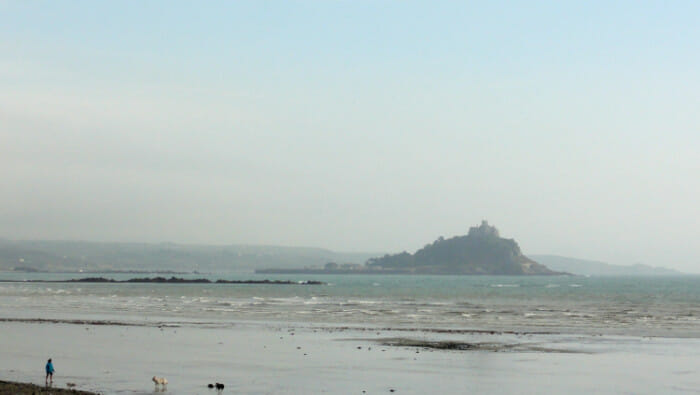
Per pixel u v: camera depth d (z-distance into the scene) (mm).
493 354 50469
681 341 60375
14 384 35156
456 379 39781
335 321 81312
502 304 128750
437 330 69312
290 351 51188
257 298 153250
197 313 94938
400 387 37156
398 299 150625
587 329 71875
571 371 43031
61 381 37344
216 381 38062
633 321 83750
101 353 49188
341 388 36594
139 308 107188
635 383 39188
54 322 75875
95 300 136250
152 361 45281
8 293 175250
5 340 57562
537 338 62281
